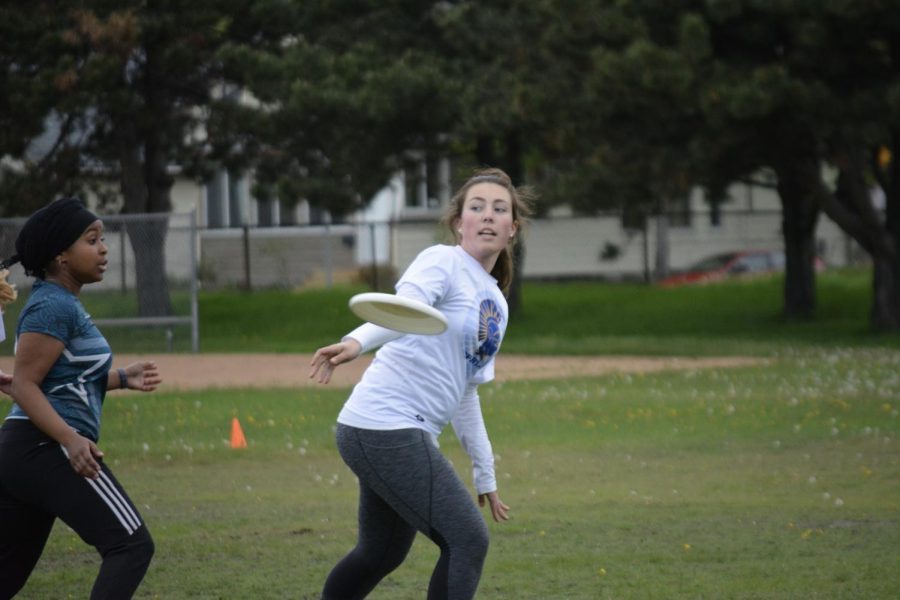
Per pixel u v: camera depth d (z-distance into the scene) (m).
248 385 59.78
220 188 151.88
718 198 96.38
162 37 86.56
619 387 56.72
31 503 16.77
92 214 17.44
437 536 16.69
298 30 92.12
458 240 18.09
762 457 37.66
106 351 17.25
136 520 16.77
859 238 84.88
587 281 140.25
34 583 22.98
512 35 88.38
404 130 90.06
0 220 78.19
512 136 94.25
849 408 47.47
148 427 46.00
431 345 16.77
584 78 82.50
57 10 85.88
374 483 16.78
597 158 87.00
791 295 95.38
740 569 23.27
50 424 16.36
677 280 127.62
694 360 70.12
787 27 74.75
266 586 22.42
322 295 109.88
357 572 17.98
